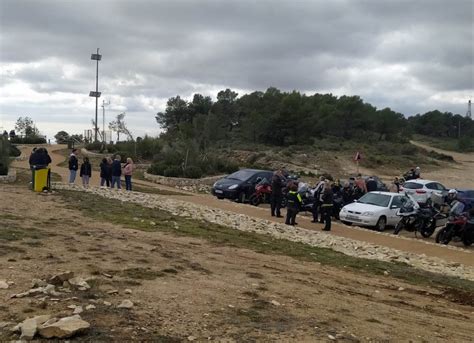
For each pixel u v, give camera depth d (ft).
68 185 69.15
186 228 44.11
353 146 284.00
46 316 15.94
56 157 146.82
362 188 77.77
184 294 20.99
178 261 28.19
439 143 434.30
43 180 58.65
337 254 42.50
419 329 20.81
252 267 29.96
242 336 16.65
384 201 67.56
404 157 268.82
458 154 367.86
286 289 24.82
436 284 34.19
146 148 147.02
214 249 35.32
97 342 14.61
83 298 18.69
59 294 18.76
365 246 48.44
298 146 263.29
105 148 162.20
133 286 21.35
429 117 517.14
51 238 30.60
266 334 17.11
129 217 46.03
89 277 21.70
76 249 28.02
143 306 18.58
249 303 20.86
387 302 25.94
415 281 34.47
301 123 278.67
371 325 20.12
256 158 204.54
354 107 357.00
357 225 65.36
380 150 287.89
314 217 64.13
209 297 21.02
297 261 35.58
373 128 359.25
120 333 15.51
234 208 68.64
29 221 36.73
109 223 41.06
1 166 77.77
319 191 63.62
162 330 16.30
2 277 20.58
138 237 35.65
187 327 16.90
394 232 62.34
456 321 23.84
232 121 331.77
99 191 66.54
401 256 44.88
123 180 98.12
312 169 209.56
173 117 339.77
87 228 36.83
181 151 119.75
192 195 82.33
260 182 82.07
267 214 65.51
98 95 184.24
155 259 27.89
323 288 26.78
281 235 49.42
